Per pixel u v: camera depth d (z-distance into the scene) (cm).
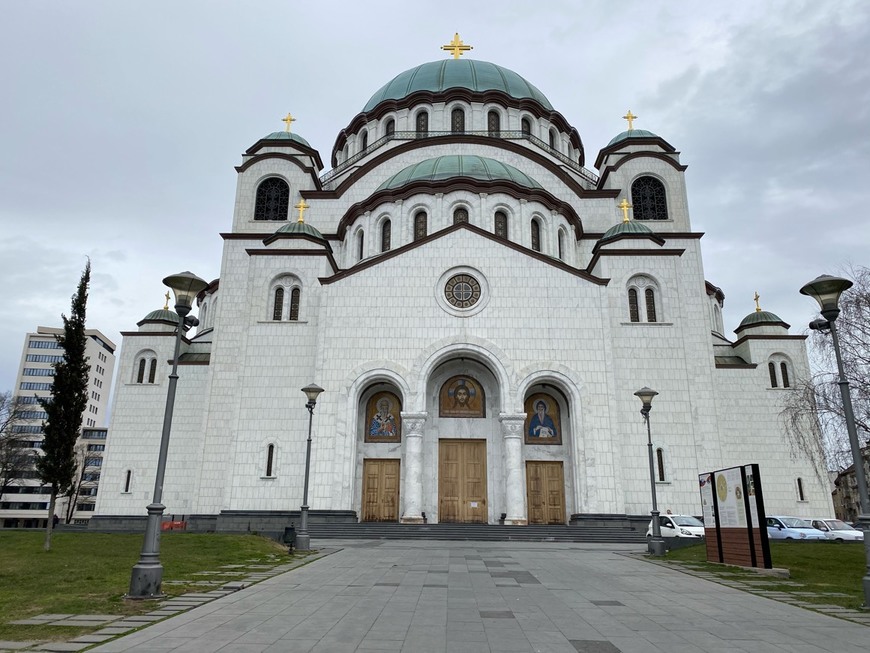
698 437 3769
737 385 4597
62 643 928
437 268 3941
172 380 1524
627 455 3709
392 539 3216
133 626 1046
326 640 955
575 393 3722
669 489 3653
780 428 4488
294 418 3750
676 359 3872
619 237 4169
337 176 5412
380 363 3759
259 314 3950
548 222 4453
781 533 3628
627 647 934
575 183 4966
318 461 3619
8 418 7881
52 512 2388
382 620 1104
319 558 2150
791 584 1628
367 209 4478
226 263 4441
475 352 3775
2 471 7750
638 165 4978
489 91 5409
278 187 4950
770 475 4416
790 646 952
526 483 3797
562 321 3850
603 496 3553
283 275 4050
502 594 1398
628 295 4028
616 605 1282
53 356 12231
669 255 4062
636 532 3369
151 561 1343
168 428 1480
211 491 3841
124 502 4309
